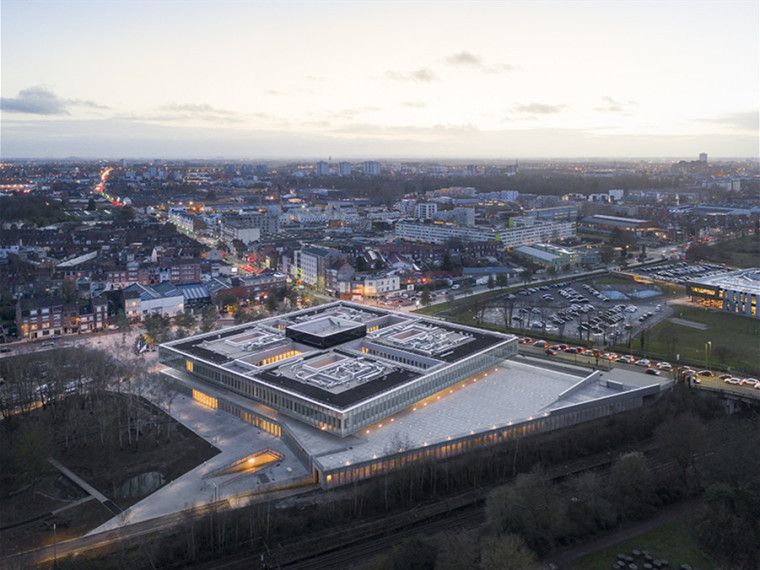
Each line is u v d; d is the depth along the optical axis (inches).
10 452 7037.4
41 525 6003.9
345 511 6309.1
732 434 7519.7
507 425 7682.1
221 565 5565.9
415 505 6520.7
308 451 6998.0
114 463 7160.4
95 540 5787.4
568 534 5949.8
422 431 7559.1
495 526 5757.9
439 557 5246.1
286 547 5812.0
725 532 5595.5
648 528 6176.2
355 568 5497.1
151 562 5428.2
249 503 6353.3
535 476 6122.1
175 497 6476.4
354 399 7495.1
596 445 7701.8
